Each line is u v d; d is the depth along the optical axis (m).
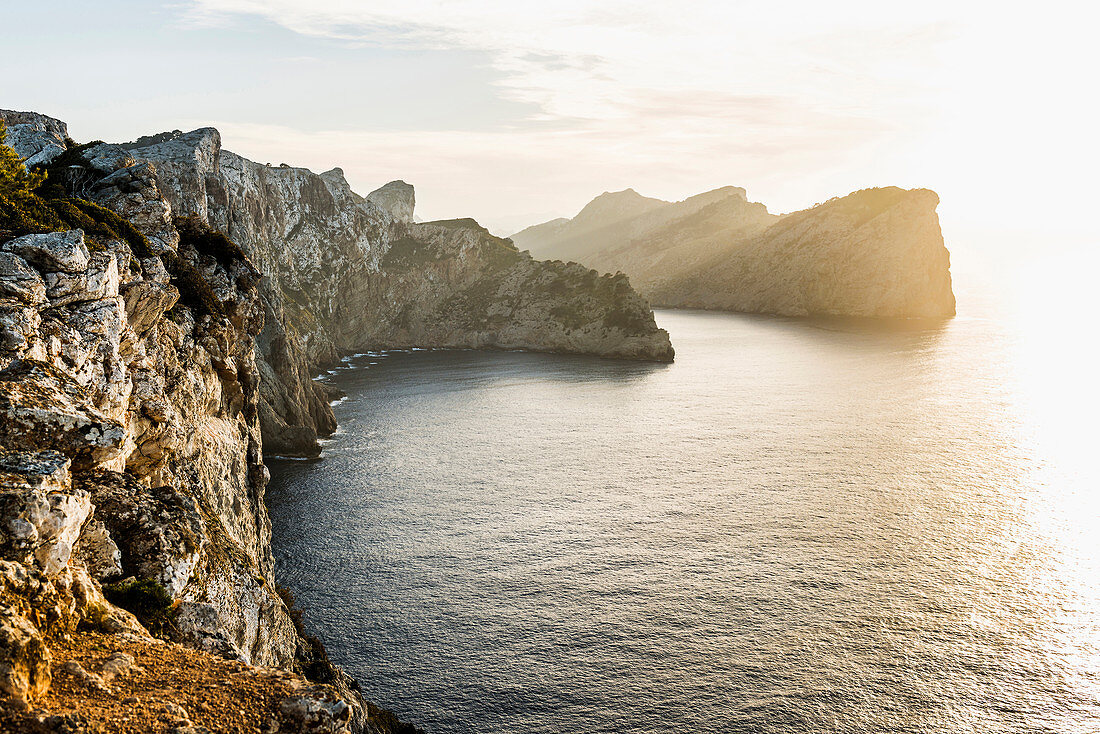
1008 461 107.50
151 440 38.44
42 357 28.31
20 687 16.73
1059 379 178.62
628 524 82.19
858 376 180.75
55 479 22.70
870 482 97.44
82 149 63.44
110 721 17.20
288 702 19.73
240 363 61.41
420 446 114.44
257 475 62.84
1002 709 51.22
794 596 65.62
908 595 66.06
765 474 100.50
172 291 43.81
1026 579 69.50
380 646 58.31
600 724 49.72
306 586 67.69
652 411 141.00
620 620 61.75
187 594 27.95
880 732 48.94
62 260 30.81
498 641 58.84
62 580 21.62
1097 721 50.22
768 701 51.72
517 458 108.00
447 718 50.31
